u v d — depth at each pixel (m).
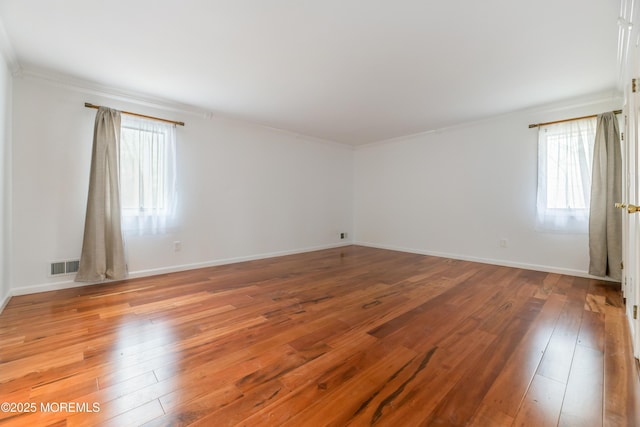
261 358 1.75
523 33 2.21
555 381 1.52
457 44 2.38
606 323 2.24
